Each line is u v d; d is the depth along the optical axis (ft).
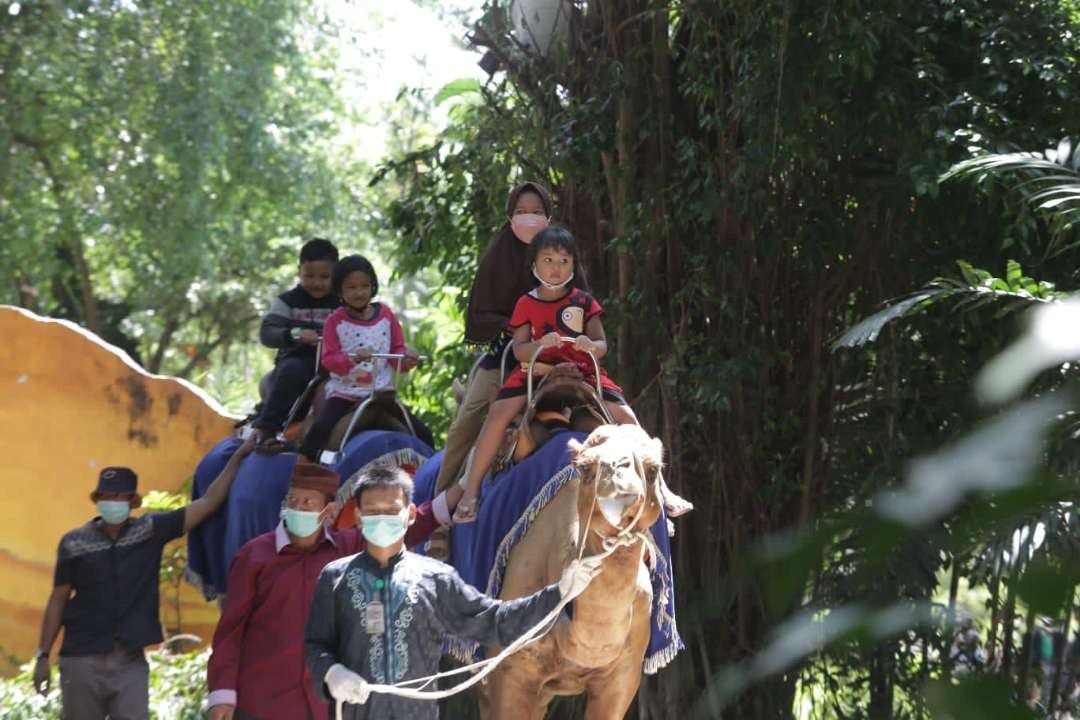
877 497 4.03
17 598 38.22
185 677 32.76
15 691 31.99
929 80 25.52
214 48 69.67
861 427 28.63
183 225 71.41
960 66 26.27
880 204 27.91
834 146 26.17
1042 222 25.36
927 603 5.08
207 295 81.05
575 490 18.11
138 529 25.13
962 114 24.88
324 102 77.25
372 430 26.37
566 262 19.93
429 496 22.66
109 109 69.62
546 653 17.83
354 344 26.89
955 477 3.76
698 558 28.71
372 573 16.12
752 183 26.58
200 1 69.31
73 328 38.58
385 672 15.88
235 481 27.76
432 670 16.35
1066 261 25.20
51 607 24.81
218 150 68.80
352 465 25.43
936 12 25.85
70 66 67.46
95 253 81.51
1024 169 20.07
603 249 29.84
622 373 28.60
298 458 26.16
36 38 67.46
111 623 24.63
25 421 38.58
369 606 15.94
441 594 16.34
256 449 27.86
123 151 71.61
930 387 27.53
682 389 28.30
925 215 26.43
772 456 29.12
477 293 21.94
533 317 20.24
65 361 38.55
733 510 28.63
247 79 71.15
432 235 33.55
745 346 27.89
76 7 67.82
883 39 25.66
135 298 81.05
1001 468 3.71
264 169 72.54
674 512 18.99
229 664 20.22
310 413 27.76
